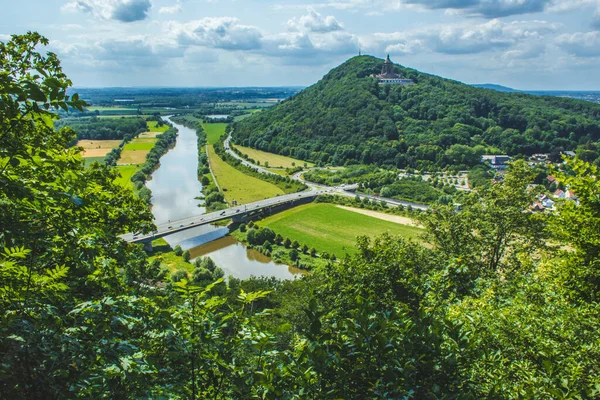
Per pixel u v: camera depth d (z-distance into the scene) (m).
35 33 10.27
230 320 8.00
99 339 7.16
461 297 15.80
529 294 15.82
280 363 7.11
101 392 6.34
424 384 6.69
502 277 26.80
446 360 6.82
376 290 18.81
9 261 7.14
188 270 66.00
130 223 18.75
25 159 7.85
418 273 24.67
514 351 11.89
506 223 28.38
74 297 9.59
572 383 7.18
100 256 10.42
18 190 6.98
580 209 16.94
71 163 10.09
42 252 8.08
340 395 6.56
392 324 7.04
